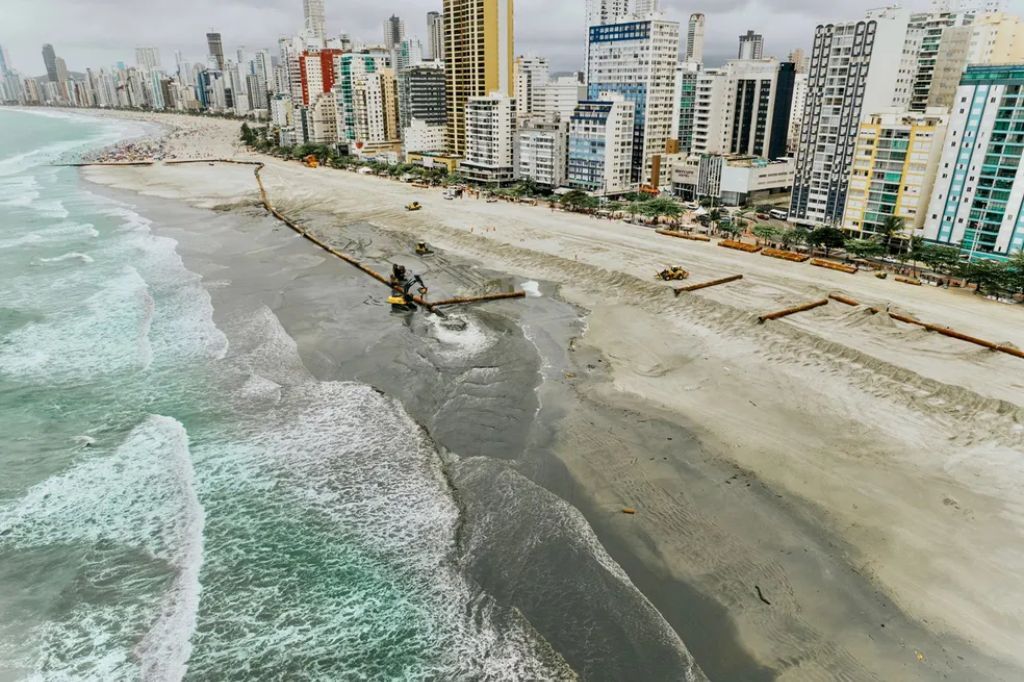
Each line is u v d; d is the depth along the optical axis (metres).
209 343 58.62
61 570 31.86
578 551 32.44
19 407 46.97
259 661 27.03
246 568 31.98
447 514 35.56
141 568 32.00
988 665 26.00
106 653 27.39
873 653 26.58
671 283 73.25
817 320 62.16
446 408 47.03
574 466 39.66
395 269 75.94
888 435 42.75
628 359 55.41
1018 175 71.62
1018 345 54.44
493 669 26.42
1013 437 42.19
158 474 39.31
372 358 55.94
